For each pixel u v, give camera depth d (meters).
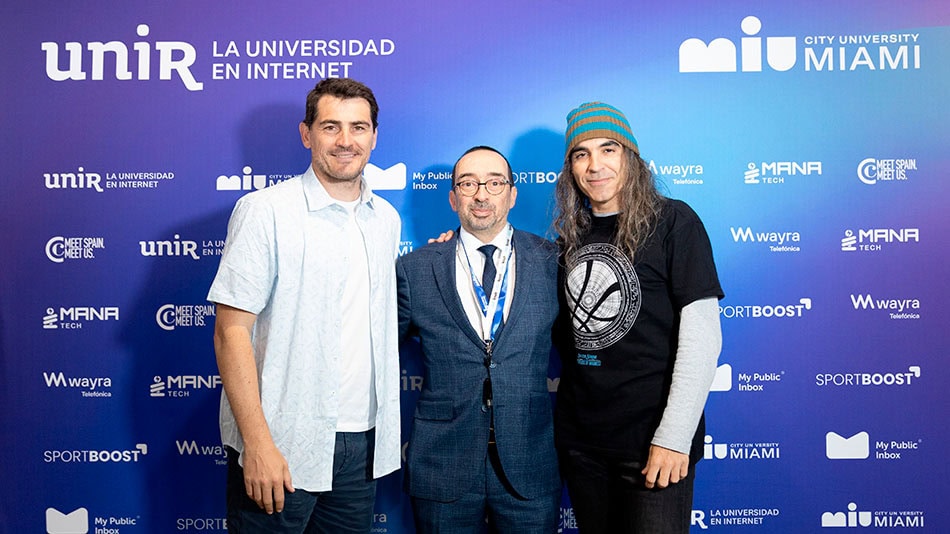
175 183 2.37
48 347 2.36
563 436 1.93
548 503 1.89
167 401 2.36
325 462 1.77
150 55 2.36
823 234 2.34
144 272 2.37
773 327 2.34
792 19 2.34
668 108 2.35
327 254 1.79
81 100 2.37
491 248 1.99
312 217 1.80
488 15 2.36
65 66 2.36
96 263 2.37
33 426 2.36
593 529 1.91
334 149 1.77
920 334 2.33
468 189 1.94
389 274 1.93
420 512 1.91
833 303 2.34
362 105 1.81
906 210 2.33
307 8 2.36
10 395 2.36
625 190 1.88
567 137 1.98
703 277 1.76
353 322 1.84
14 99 2.37
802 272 2.34
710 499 2.35
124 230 2.37
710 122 2.35
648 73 2.35
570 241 1.96
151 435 2.37
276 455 1.68
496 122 2.36
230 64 2.36
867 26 2.33
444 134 2.36
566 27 2.35
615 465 1.85
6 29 2.36
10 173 2.37
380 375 1.86
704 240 1.82
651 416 1.80
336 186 1.82
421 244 2.37
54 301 2.36
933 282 2.33
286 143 2.36
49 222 2.37
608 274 1.85
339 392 1.81
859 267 2.34
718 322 1.79
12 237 2.37
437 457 1.89
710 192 2.35
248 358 1.69
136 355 2.37
